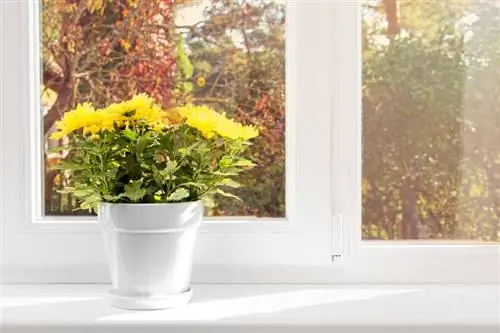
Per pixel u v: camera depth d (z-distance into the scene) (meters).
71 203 1.28
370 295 1.17
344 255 1.26
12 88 1.24
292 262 1.25
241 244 1.25
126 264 1.05
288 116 1.26
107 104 1.27
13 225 1.25
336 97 1.26
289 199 1.26
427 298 1.15
